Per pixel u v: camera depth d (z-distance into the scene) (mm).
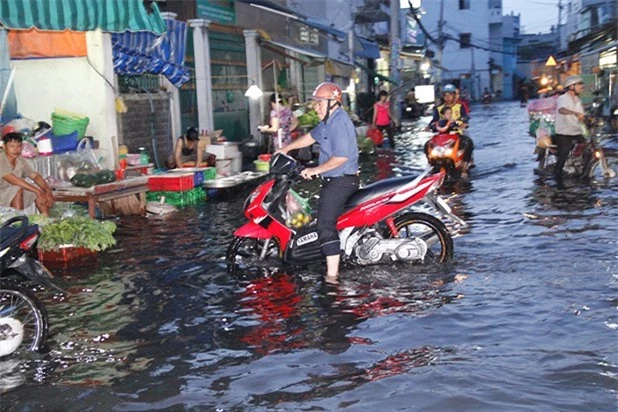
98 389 4871
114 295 7137
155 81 16719
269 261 8180
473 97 80250
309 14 29609
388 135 23906
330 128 7441
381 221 8133
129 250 9141
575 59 40844
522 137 25938
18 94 13133
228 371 5090
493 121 37875
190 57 18625
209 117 18984
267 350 5469
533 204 11266
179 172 13523
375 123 23719
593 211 10336
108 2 10562
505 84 88250
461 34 81938
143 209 12062
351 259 7922
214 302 6797
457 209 11242
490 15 84812
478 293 6629
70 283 7633
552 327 5609
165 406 4551
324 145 7547
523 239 8758
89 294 7203
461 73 82312
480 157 19109
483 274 7270
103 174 11250
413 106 44406
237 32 21656
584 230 9055
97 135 12969
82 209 11133
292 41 26438
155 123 16328
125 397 4719
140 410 4512
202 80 18859
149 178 12953
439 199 7848
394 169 17766
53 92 13047
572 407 4246
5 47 12219
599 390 4461
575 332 5477
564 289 6578
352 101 33188
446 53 82500
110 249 9227
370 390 4617
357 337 5637
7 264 5727
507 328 5648
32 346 5691
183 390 4789
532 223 9719
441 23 65562
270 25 23984
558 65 44875
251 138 20641
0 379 5121
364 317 6129
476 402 4363
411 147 24047
